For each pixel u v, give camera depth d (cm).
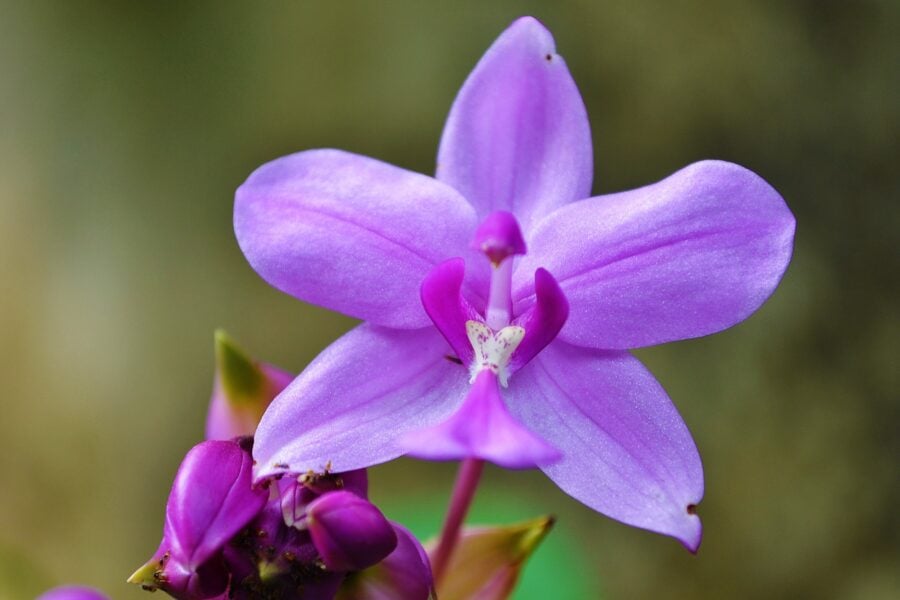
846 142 29
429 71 31
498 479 30
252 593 19
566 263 20
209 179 32
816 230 29
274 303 32
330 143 31
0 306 33
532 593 26
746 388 29
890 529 28
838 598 28
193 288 32
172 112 33
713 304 19
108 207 33
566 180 20
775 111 29
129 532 31
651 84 30
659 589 29
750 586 28
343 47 31
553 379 20
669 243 19
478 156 20
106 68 33
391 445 19
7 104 34
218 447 19
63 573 31
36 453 32
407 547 19
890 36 29
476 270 20
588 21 30
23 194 33
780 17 29
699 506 29
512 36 20
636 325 19
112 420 32
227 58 32
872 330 29
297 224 19
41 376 32
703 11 30
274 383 21
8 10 34
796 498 28
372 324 20
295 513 19
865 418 28
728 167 19
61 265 33
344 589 19
